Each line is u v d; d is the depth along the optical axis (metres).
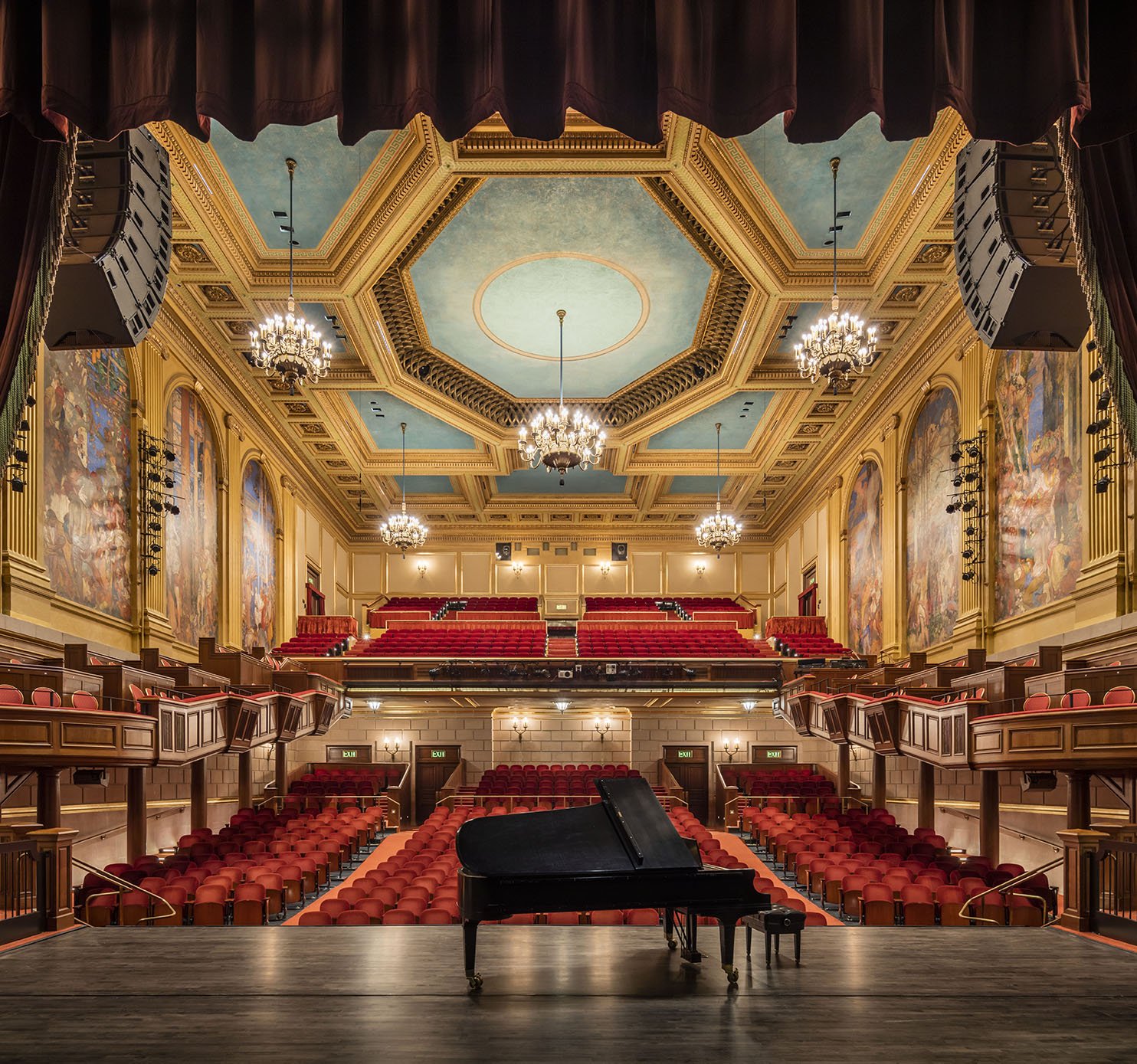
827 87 4.93
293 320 13.28
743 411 21.36
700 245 14.73
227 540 18.25
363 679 20.95
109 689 11.20
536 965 5.67
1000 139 4.93
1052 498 13.07
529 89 4.95
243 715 13.73
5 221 5.53
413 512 29.16
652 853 5.34
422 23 4.91
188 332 16.11
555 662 20.97
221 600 18.11
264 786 19.14
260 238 14.13
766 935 5.80
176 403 16.05
